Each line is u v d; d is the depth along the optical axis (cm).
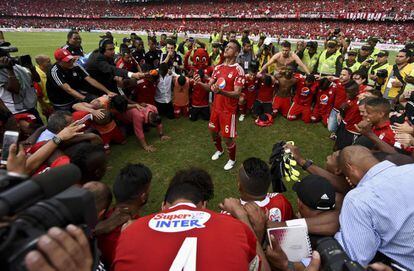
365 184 178
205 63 824
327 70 798
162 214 130
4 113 298
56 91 495
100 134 505
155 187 451
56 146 265
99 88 525
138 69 718
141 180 218
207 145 588
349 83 493
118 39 3206
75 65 495
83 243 76
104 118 471
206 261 107
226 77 460
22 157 201
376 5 3278
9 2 5403
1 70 417
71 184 95
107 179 471
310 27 3525
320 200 199
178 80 670
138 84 641
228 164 500
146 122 556
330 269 140
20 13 5334
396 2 3181
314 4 3712
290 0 3981
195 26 4419
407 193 162
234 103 464
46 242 67
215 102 484
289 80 671
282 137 627
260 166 225
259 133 648
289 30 3603
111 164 516
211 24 4362
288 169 265
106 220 202
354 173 204
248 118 736
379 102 331
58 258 69
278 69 752
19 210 75
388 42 2705
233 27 4069
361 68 700
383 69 634
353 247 165
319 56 833
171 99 705
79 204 84
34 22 5188
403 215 158
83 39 3073
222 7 4516
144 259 108
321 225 196
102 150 255
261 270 148
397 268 165
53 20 5438
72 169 98
